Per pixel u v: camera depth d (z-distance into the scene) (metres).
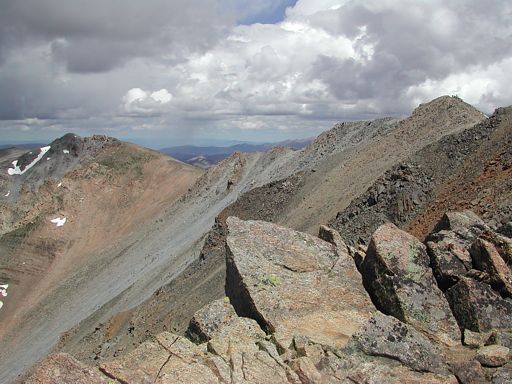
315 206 67.06
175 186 166.00
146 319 61.72
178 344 15.94
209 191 131.88
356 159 74.38
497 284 17.39
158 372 14.38
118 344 60.31
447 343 16.28
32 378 12.89
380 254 19.20
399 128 74.38
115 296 92.75
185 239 107.19
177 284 68.31
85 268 130.50
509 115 46.56
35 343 98.44
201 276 63.75
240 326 17.67
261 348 15.84
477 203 35.78
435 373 14.45
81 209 159.75
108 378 13.73
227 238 22.73
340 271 21.41
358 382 13.87
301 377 13.95
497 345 15.19
